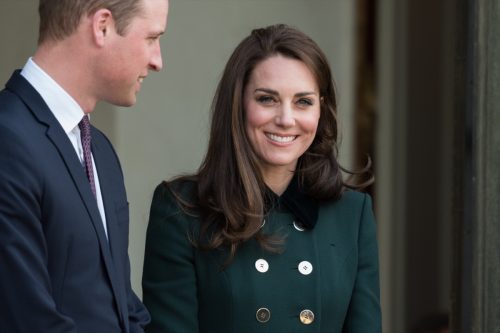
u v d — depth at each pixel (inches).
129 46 397.7
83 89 402.0
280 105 456.1
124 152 744.3
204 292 462.6
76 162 398.3
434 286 967.6
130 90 407.2
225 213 457.4
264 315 459.5
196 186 472.4
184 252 464.1
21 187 376.5
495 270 535.2
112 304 405.4
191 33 775.1
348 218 486.6
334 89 475.5
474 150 536.1
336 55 868.6
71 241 388.8
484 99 532.7
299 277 467.2
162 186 476.1
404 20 912.9
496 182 534.0
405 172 936.3
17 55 710.5
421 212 950.4
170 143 766.5
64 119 401.4
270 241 463.5
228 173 462.9
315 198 482.0
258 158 466.3
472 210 537.6
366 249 486.3
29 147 383.6
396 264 944.9
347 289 474.6
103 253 400.2
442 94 934.4
